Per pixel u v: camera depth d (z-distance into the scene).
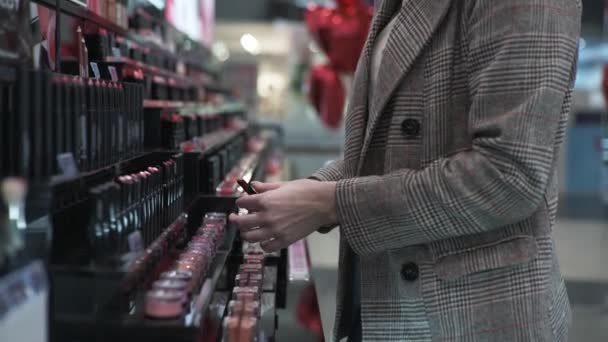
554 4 1.15
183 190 1.95
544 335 1.22
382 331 1.33
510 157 1.12
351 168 1.38
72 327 1.00
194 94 3.69
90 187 1.26
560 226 7.43
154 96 2.45
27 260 0.94
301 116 11.14
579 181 10.77
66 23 1.82
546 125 1.13
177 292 1.08
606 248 6.25
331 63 5.30
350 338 1.50
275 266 2.21
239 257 1.93
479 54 1.19
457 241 1.24
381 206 1.20
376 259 1.34
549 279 1.25
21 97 1.06
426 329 1.29
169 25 3.35
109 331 1.01
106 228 1.19
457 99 1.25
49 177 1.10
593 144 10.66
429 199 1.16
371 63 1.43
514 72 1.14
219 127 3.77
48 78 1.10
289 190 1.26
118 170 1.43
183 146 2.19
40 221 1.04
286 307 1.88
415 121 1.28
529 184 1.13
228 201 2.01
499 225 1.18
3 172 1.05
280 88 11.12
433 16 1.25
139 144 1.79
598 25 10.58
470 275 1.23
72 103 1.26
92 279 1.00
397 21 1.30
